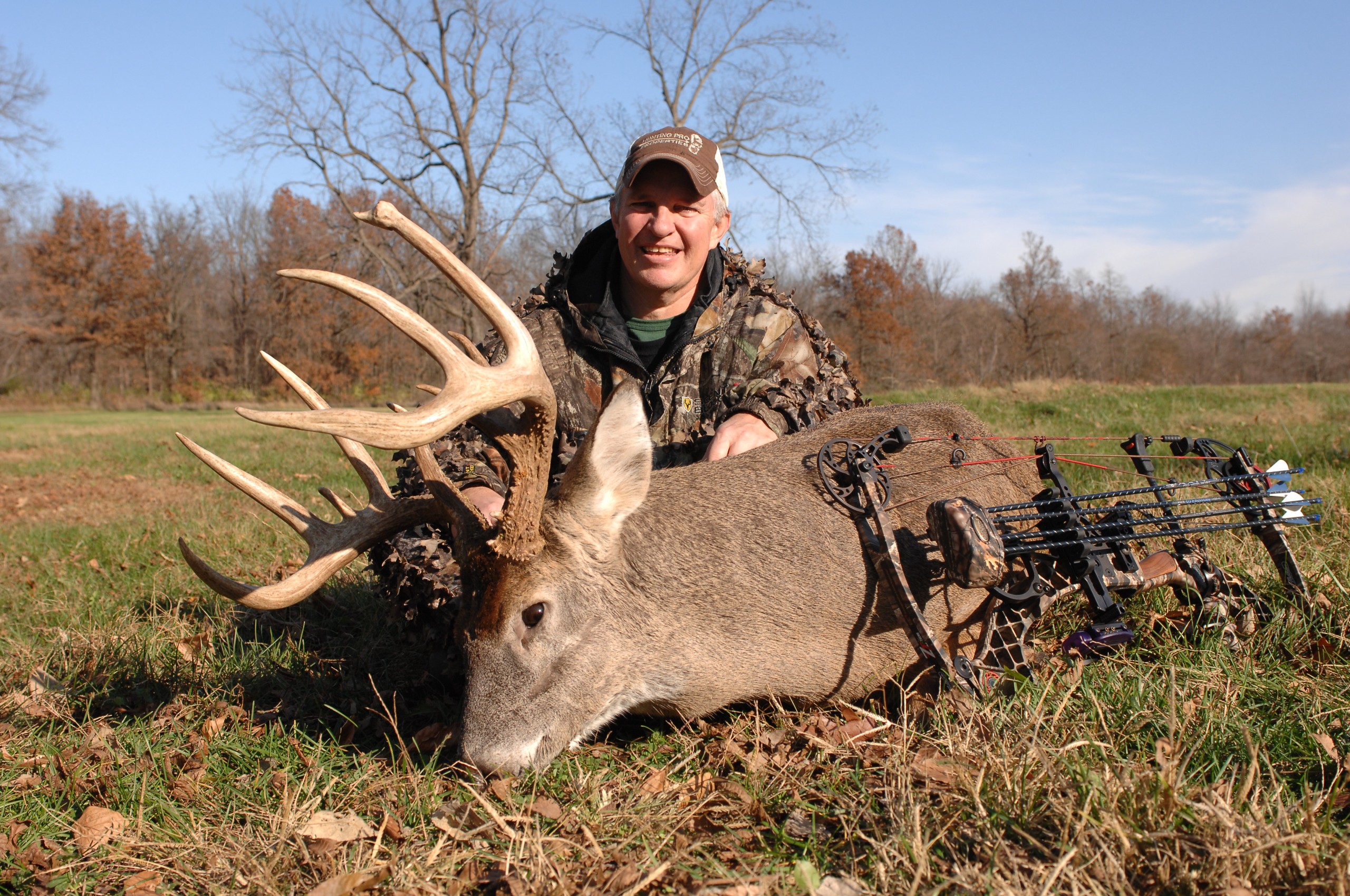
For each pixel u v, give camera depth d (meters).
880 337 52.97
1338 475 6.30
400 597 3.90
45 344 62.41
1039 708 2.77
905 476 3.58
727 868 2.37
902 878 2.19
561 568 3.05
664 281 4.14
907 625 3.15
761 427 4.00
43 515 9.91
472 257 34.09
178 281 64.38
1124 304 86.25
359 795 2.86
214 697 3.70
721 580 3.22
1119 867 2.09
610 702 3.15
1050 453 3.52
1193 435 9.98
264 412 2.39
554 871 2.34
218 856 2.58
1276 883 2.07
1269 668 3.24
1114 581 3.35
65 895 2.48
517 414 4.19
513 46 32.03
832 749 2.88
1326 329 99.50
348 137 32.25
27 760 3.20
